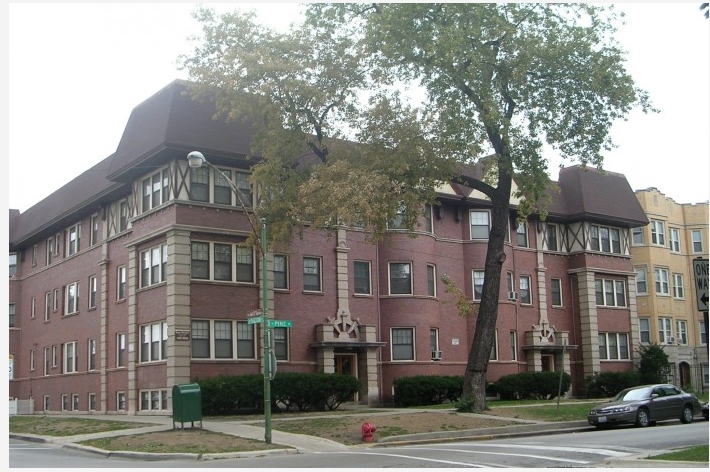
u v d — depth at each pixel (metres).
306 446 21.23
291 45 27.48
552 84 27.58
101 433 24.81
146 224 33.12
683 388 47.69
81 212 40.66
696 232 54.50
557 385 41.72
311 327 34.91
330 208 25.09
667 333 51.44
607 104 27.94
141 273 33.56
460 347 40.19
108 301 37.09
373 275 37.84
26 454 20.80
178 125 31.12
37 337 45.47
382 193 25.41
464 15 26.20
